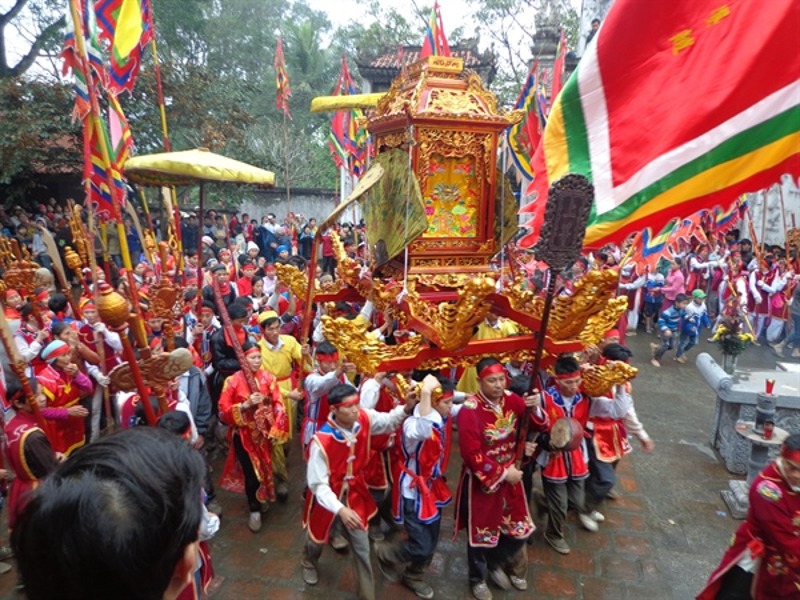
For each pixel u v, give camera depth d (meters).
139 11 5.00
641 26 3.18
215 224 18.73
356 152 11.92
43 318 6.75
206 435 6.60
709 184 3.11
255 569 4.57
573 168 3.39
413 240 4.38
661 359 11.14
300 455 6.66
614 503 5.69
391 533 4.95
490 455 4.02
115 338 5.79
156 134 15.23
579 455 4.85
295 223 21.19
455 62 4.71
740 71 2.99
